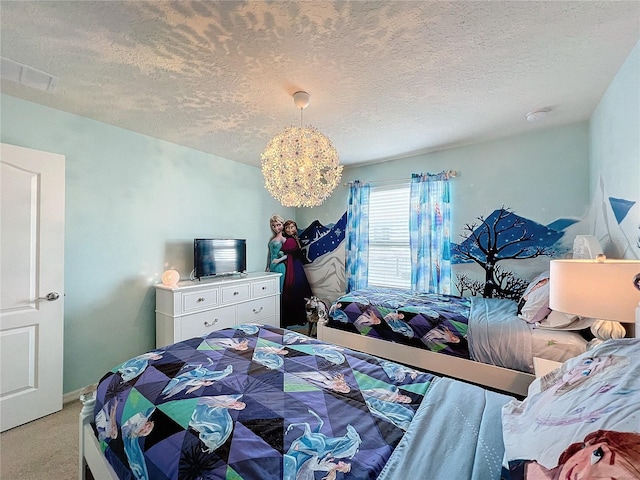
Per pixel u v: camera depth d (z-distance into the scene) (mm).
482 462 780
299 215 4629
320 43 1483
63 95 2014
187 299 2752
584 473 522
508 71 1754
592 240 2057
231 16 1291
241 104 2164
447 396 1148
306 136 1967
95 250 2453
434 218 3350
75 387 2328
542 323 1965
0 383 1878
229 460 802
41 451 1710
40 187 2029
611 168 1928
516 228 2908
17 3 1194
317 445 861
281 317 4098
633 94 1560
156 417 997
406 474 754
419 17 1303
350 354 1581
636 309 1185
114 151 2570
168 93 1991
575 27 1375
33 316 2002
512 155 2924
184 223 3139
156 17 1295
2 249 1886
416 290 3414
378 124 2578
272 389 1172
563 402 752
